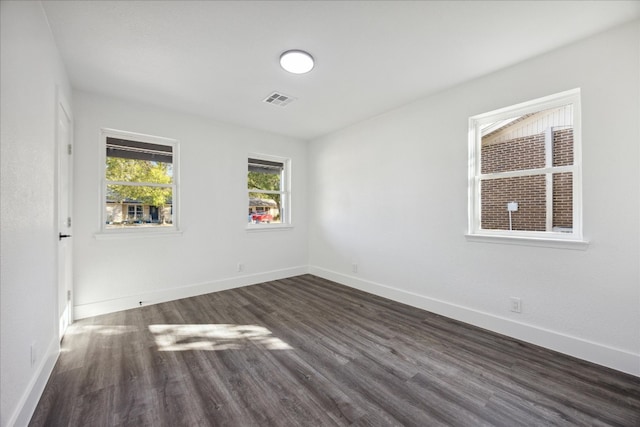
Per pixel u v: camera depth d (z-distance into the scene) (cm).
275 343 227
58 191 203
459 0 162
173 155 342
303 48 211
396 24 184
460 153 271
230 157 385
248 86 272
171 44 204
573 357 202
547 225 228
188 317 282
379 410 151
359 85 271
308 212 477
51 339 186
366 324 265
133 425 139
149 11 170
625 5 165
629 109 181
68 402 155
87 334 242
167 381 175
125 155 310
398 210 330
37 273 157
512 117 246
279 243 441
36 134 157
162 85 269
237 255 393
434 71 245
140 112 313
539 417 145
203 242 361
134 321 271
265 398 160
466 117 266
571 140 216
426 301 300
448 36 196
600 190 193
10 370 122
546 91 217
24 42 139
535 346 219
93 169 285
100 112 289
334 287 393
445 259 284
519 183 243
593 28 187
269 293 364
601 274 192
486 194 264
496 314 246
